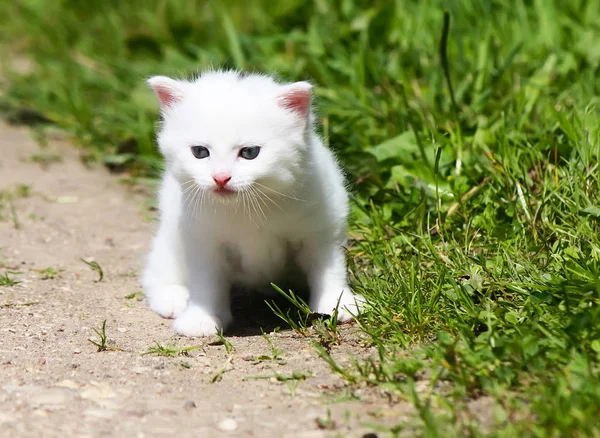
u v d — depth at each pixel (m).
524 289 5.60
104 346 5.66
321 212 6.04
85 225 8.33
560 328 4.96
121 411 4.73
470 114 8.02
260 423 4.58
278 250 6.15
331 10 10.35
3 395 4.89
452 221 6.77
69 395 4.91
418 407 4.44
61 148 10.43
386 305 5.78
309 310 5.91
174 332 6.03
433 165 7.44
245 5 11.84
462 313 5.53
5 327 5.99
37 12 13.93
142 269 7.28
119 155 9.67
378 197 7.35
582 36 9.14
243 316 6.41
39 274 7.16
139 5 13.00
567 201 6.34
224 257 6.18
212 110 5.57
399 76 8.94
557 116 7.32
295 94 5.64
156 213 7.97
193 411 4.74
